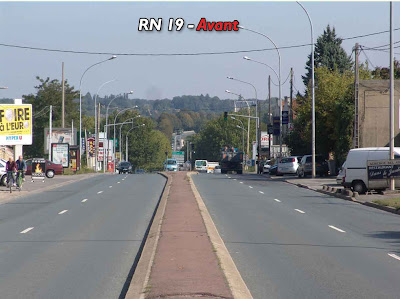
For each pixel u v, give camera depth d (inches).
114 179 3238.2
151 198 1859.0
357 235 1031.0
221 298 514.3
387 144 3112.7
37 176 3038.9
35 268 724.0
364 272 698.8
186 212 1264.8
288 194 2062.0
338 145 3159.5
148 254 757.3
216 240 894.4
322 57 5915.4
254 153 6338.6
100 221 1235.2
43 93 6373.0
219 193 2074.3
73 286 624.7
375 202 1611.7
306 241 950.4
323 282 640.4
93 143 5797.2
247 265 738.2
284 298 567.2
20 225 1176.2
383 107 3117.6
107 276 676.7
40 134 6358.3
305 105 3612.2
